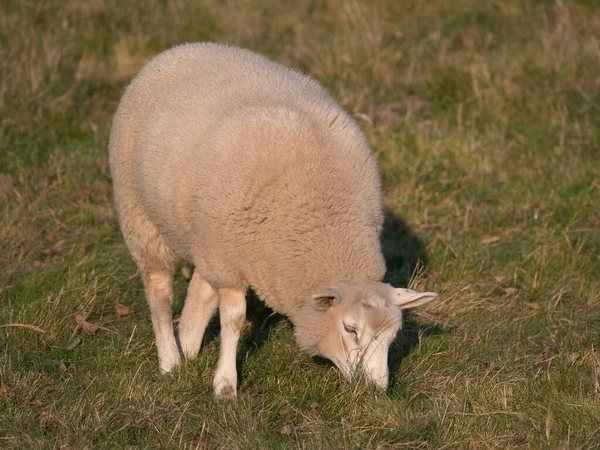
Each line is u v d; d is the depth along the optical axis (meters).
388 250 23.55
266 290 16.64
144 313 20.45
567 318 20.55
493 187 26.61
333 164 16.38
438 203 25.97
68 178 25.80
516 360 18.55
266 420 15.97
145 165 17.25
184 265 22.52
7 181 25.22
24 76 29.58
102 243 23.38
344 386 16.48
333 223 16.16
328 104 17.55
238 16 35.78
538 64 31.59
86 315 19.50
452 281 21.97
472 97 30.47
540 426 15.70
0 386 16.48
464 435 15.41
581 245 23.11
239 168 15.98
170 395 16.72
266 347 18.75
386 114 30.08
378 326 15.16
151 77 18.41
